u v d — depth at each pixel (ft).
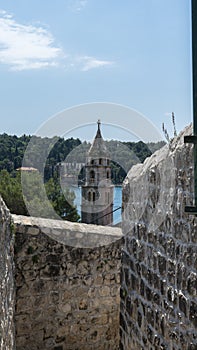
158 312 13.78
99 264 21.04
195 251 10.84
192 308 10.93
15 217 20.22
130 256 17.65
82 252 20.74
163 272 13.37
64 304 20.51
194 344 10.72
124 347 18.42
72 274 20.62
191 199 11.13
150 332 14.61
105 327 21.13
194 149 8.34
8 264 15.37
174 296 12.30
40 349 20.08
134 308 16.81
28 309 19.89
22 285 19.79
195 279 10.75
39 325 20.08
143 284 15.65
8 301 14.90
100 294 21.08
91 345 20.90
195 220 10.82
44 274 20.16
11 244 17.29
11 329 16.10
